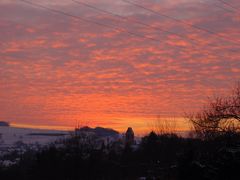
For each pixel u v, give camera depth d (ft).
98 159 317.01
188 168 111.65
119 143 433.07
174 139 250.98
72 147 338.95
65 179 313.12
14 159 536.01
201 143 142.72
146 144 300.61
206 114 140.15
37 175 322.34
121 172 310.24
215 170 105.40
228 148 105.81
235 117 118.62
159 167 238.27
